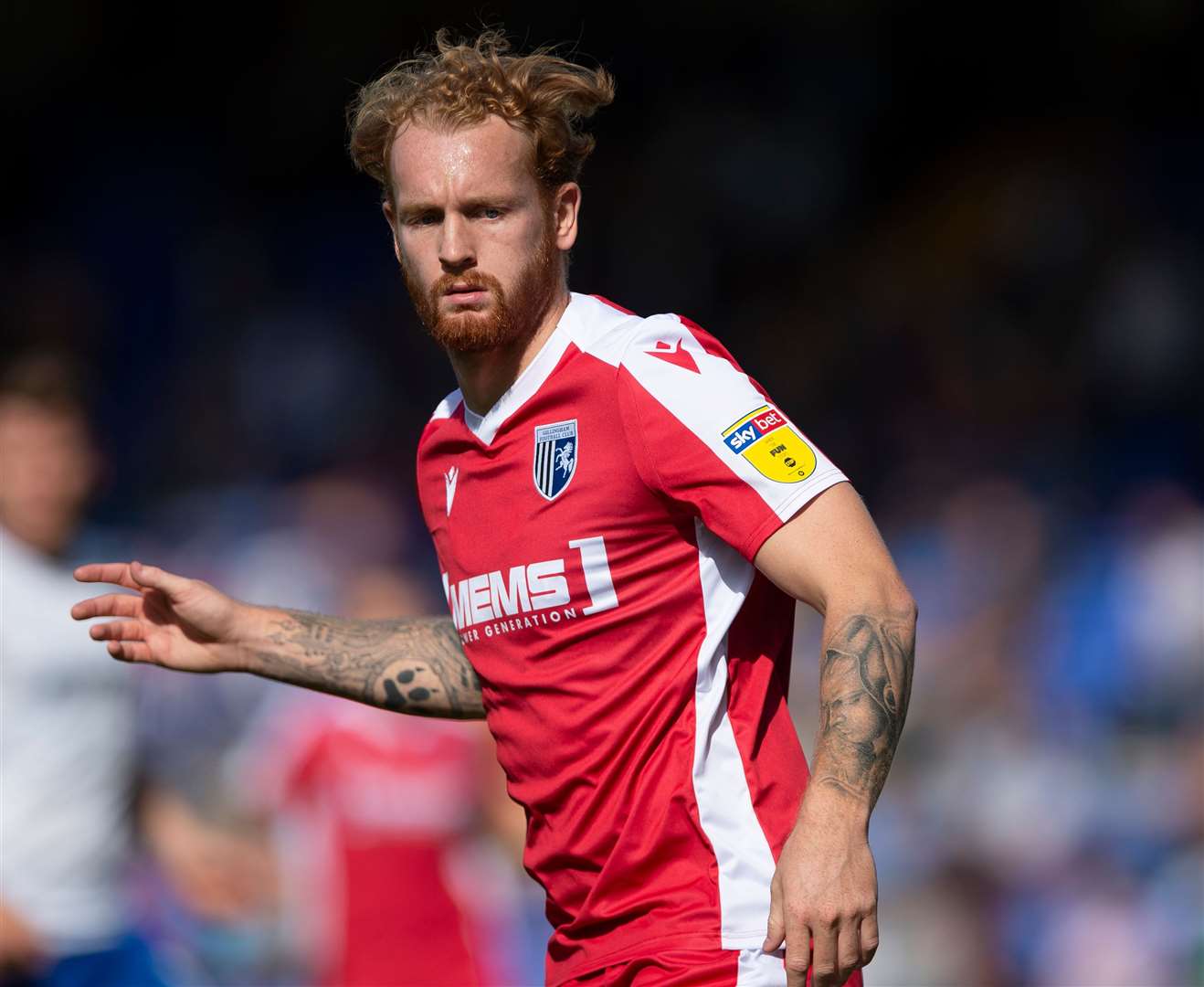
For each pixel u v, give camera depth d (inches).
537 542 403.5
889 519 1635.1
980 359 1854.1
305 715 913.5
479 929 938.1
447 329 401.4
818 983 347.3
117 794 741.3
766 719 404.8
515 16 2084.2
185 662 482.6
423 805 902.4
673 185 2041.1
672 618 396.8
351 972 890.7
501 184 399.9
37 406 715.4
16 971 703.1
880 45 2128.4
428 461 441.1
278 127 2116.1
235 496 1636.3
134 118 2158.0
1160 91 2086.6
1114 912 1069.8
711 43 2117.4
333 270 1993.1
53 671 716.7
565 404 403.5
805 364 1900.8
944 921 1053.8
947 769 1187.9
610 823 395.2
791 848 350.0
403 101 409.4
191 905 912.3
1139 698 1320.1
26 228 2068.2
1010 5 2102.6
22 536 724.0
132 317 1990.7
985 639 1336.1
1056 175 2005.4
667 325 405.4
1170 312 1857.8
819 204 2055.9
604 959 395.2
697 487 385.4
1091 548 1466.5
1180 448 1758.1
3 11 2143.2
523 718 413.4
